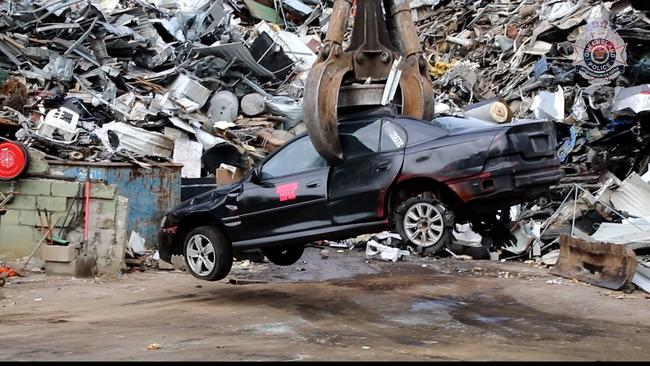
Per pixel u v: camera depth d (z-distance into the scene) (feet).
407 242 26.89
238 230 30.14
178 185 46.68
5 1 61.67
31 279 35.01
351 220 27.86
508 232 30.30
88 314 26.66
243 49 67.00
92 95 56.39
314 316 25.45
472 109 56.59
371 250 44.75
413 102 30.09
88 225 37.88
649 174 44.47
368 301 28.32
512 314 25.64
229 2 106.22
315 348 19.85
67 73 57.88
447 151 26.43
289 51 82.33
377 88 30.04
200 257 30.99
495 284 32.35
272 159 30.58
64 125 49.06
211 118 63.57
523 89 62.49
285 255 35.47
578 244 34.06
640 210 41.91
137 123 56.13
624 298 28.60
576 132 50.60
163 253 32.81
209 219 31.22
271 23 99.60
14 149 37.47
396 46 31.58
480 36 84.89
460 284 32.50
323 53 29.50
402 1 31.30
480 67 77.92
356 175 27.86
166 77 63.26
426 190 26.99
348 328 23.21
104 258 37.76
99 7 72.43
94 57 61.16
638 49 57.57
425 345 20.36
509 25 82.58
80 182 38.14
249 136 60.85
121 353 19.22
